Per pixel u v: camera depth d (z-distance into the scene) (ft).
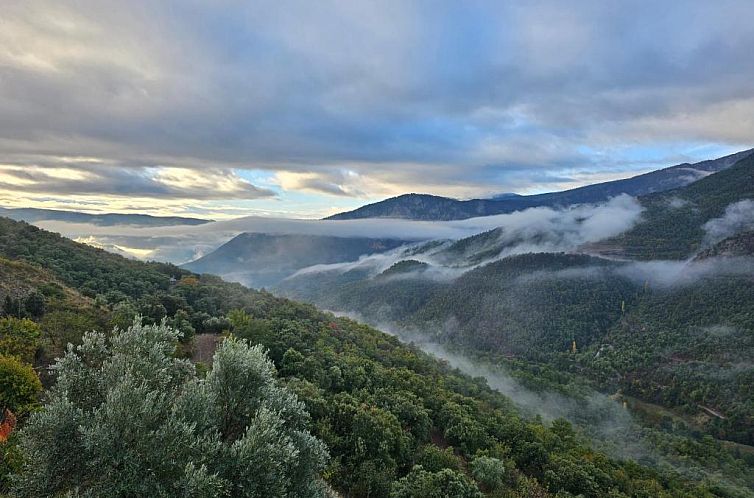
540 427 181.16
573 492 135.85
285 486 55.52
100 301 165.58
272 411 60.18
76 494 45.37
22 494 47.83
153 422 51.90
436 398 169.78
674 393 394.32
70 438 49.83
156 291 220.23
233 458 52.44
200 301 216.54
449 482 95.14
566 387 388.98
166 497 45.70
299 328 198.59
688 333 488.02
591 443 247.09
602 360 485.97
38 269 177.06
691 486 196.34
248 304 239.30
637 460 258.16
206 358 151.94
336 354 180.55
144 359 60.49
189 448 49.90
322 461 63.67
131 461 46.96
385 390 155.53
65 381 55.67
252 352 67.67
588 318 596.29
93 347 61.36
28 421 51.13
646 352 476.13
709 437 302.66
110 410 49.03
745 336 439.63
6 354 91.50
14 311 122.31
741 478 249.34
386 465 105.40
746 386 362.12
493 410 199.11
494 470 118.52
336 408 117.70
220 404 63.21
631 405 394.52
